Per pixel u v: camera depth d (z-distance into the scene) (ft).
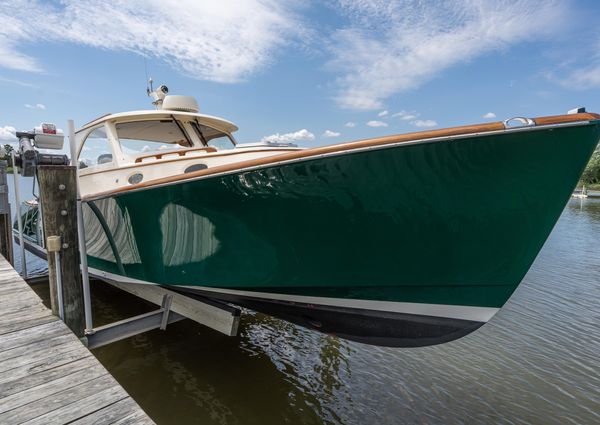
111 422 5.00
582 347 14.39
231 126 14.38
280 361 12.80
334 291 8.19
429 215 6.72
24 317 8.59
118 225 10.38
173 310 10.98
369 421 9.80
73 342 7.31
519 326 16.49
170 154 11.49
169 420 9.62
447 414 10.17
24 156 10.11
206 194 7.98
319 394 10.96
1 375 6.07
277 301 9.22
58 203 8.73
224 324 9.87
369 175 6.65
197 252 8.71
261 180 7.32
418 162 6.39
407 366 12.71
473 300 7.35
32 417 5.05
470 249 6.84
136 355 12.90
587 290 22.24
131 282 11.24
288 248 7.73
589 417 10.14
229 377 11.68
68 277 8.90
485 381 11.85
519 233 6.55
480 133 6.00
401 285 7.55
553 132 5.83
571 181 6.10
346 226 7.17
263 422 9.66
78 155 13.88
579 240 42.37
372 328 8.57
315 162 6.80
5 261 14.57
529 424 9.82
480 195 6.41
